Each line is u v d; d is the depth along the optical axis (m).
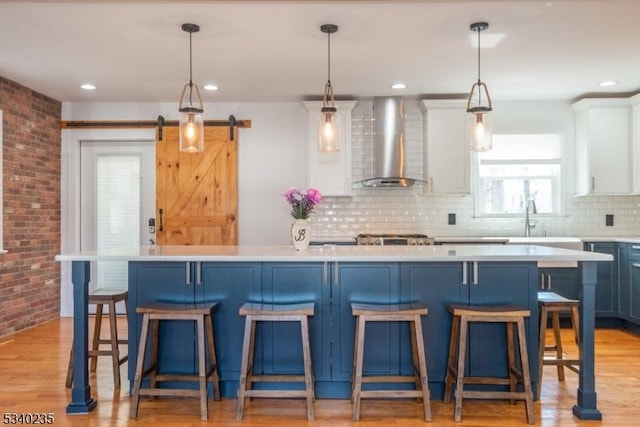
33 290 4.77
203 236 5.24
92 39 3.35
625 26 3.18
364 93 4.94
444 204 5.32
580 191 5.12
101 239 5.37
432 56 3.76
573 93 4.98
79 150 5.34
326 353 2.93
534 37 3.37
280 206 5.30
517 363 2.88
